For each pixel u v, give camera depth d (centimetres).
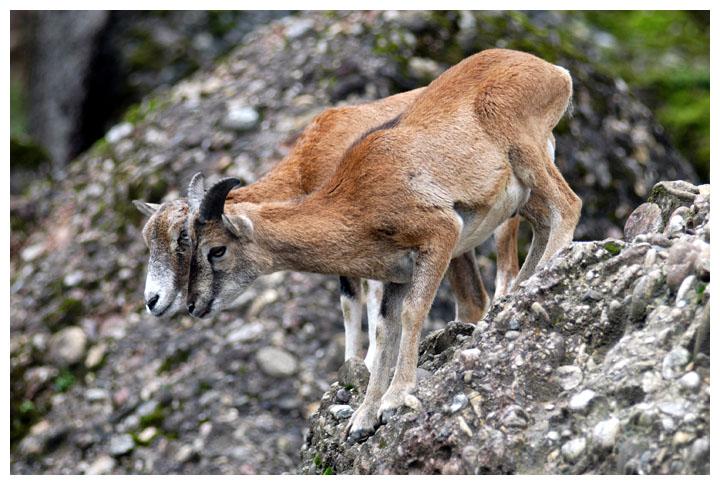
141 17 5519
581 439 1475
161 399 3039
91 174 3791
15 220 3775
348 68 3550
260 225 1797
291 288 3141
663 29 5188
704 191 1739
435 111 1842
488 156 1809
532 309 1631
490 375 1598
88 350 3247
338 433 1800
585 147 3466
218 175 3406
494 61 1894
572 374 1562
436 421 1595
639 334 1539
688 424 1402
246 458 2845
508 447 1512
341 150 2164
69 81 5566
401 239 1773
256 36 3994
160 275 1822
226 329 3128
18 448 3094
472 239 1852
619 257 1630
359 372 1897
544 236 1898
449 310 3103
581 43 4753
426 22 3669
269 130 3481
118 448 2975
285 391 2964
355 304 2211
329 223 1791
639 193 3488
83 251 3488
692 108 4553
